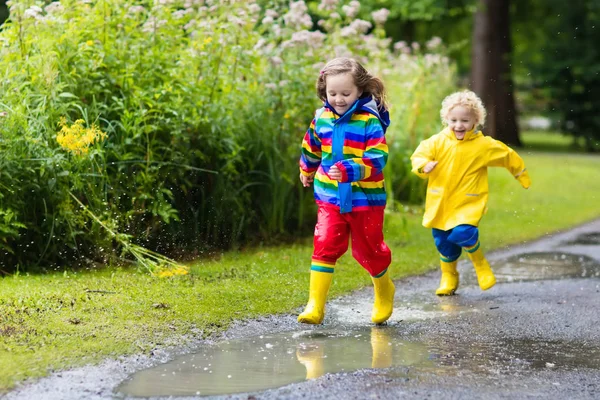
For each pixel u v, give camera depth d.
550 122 29.28
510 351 4.74
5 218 6.26
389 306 5.41
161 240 7.27
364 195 5.12
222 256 7.48
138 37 7.63
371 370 4.26
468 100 6.47
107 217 6.82
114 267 6.73
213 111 7.70
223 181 7.77
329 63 5.18
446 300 6.31
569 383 4.12
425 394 3.89
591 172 19.23
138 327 4.94
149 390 3.88
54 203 6.66
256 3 9.02
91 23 7.49
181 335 4.85
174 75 7.55
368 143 5.09
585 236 10.14
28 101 6.74
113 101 7.31
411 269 7.54
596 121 28.17
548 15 30.94
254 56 8.04
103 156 6.93
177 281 6.29
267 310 5.57
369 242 5.19
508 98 26.17
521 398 3.86
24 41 7.09
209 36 7.95
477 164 6.46
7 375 3.95
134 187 7.07
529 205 13.11
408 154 11.78
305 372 4.23
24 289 5.77
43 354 4.30
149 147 7.16
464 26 29.84
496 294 6.58
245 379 4.08
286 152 8.45
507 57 24.92
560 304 6.15
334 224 5.13
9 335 4.60
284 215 8.62
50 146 6.72
